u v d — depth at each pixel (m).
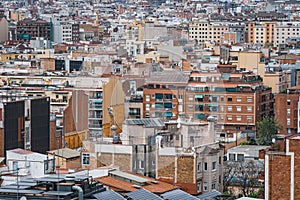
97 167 147.75
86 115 149.50
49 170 157.25
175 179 154.88
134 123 147.38
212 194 136.25
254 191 186.50
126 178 140.62
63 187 105.38
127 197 114.94
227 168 193.75
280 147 133.62
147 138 148.38
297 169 130.25
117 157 148.38
